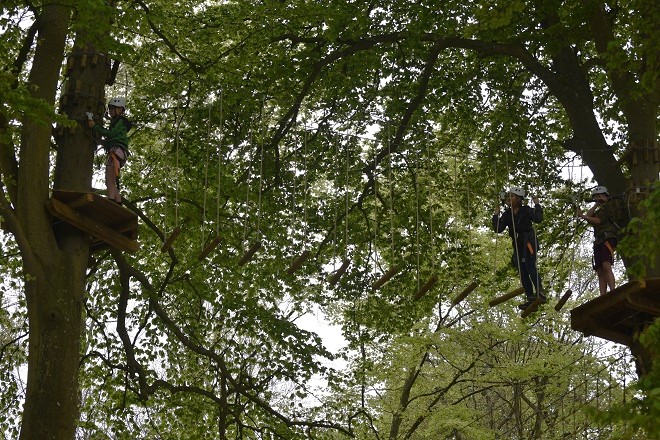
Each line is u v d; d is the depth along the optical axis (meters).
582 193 19.31
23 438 11.77
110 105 13.21
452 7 18.55
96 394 18.45
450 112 20.58
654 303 11.78
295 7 18.06
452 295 21.19
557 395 21.31
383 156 20.53
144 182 19.12
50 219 12.59
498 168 20.75
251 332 19.09
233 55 19.20
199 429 18.64
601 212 13.45
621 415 8.04
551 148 20.64
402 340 20.81
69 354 12.26
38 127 12.70
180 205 18.83
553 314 20.86
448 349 20.64
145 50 18.45
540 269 20.14
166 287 19.39
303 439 18.16
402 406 21.67
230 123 19.45
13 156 13.09
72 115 13.16
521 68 20.56
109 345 18.38
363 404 21.84
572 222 19.47
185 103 19.36
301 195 20.33
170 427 18.78
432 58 18.58
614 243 13.27
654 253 9.83
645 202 9.30
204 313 19.75
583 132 16.36
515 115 20.22
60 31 13.20
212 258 19.33
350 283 20.66
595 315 12.46
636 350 12.74
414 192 21.14
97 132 13.31
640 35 13.08
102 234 12.73
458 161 21.59
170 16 18.28
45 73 12.95
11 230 12.12
